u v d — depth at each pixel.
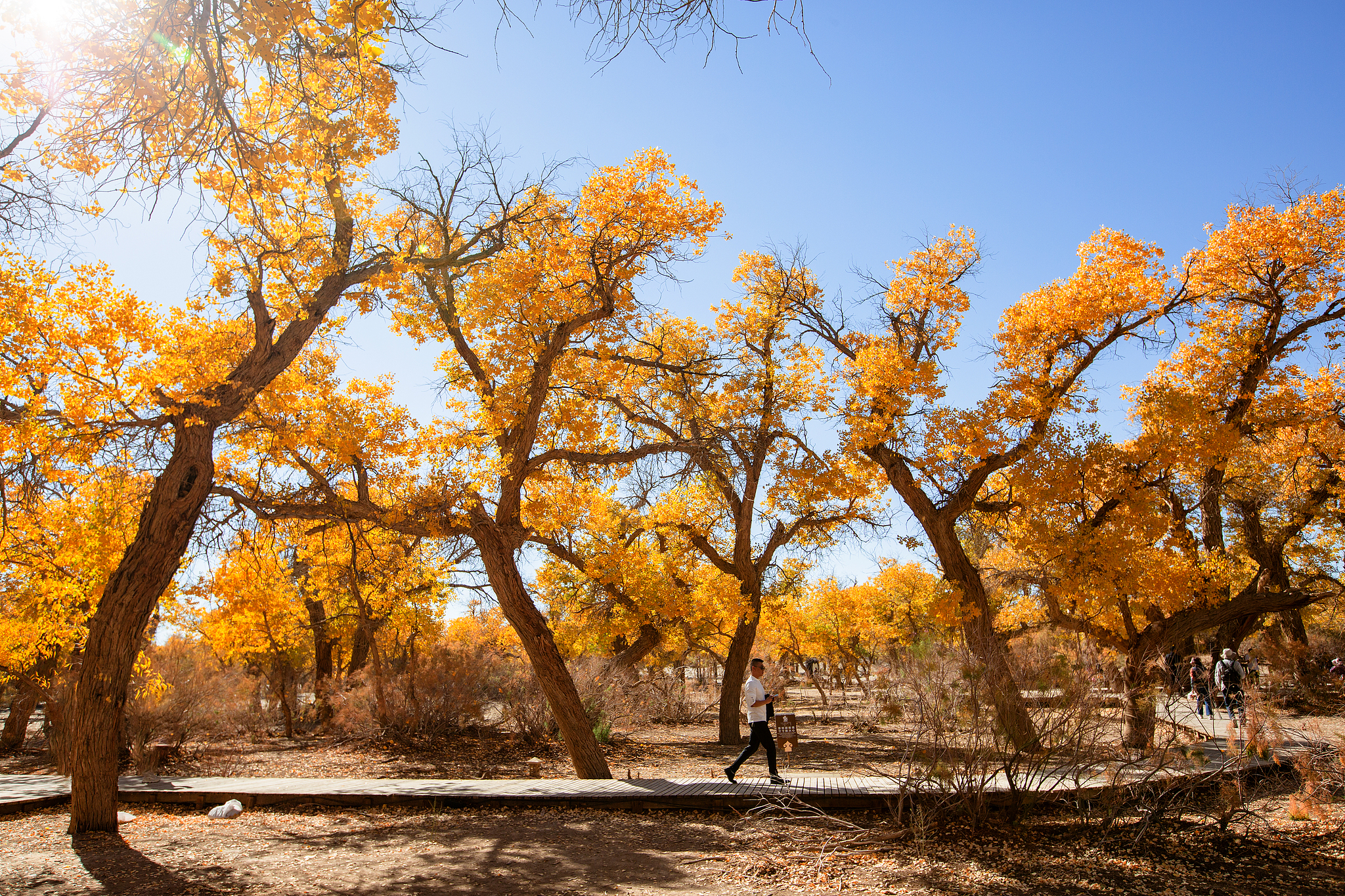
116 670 7.74
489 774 13.33
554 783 9.66
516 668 19.44
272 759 15.05
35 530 11.85
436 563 14.86
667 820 8.11
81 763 7.66
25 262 7.40
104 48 5.28
